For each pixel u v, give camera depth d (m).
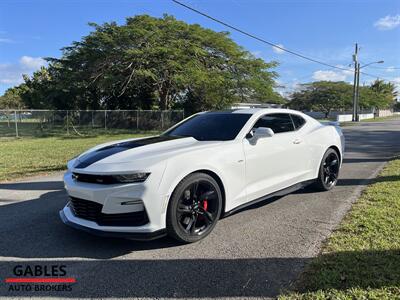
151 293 3.13
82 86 29.55
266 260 3.73
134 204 3.84
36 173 9.01
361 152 12.57
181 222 4.12
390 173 8.02
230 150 4.63
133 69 26.52
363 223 4.62
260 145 5.07
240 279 3.35
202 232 4.30
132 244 4.20
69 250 4.05
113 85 27.78
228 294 3.10
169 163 3.98
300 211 5.39
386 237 4.13
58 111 25.94
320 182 6.46
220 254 3.90
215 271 3.52
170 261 3.75
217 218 4.45
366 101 72.44
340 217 5.03
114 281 3.35
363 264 3.48
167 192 3.93
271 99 32.97
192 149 4.34
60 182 7.82
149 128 27.55
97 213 3.95
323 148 6.41
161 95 31.58
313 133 6.25
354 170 8.80
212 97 30.77
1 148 15.15
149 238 3.87
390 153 12.16
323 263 3.55
